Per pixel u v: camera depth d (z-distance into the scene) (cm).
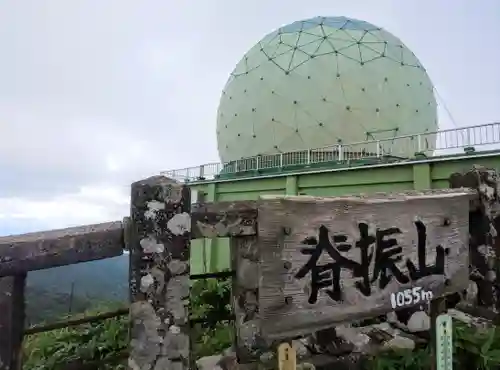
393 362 581
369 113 2041
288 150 2134
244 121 2322
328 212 401
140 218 341
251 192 1928
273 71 2219
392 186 1368
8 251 295
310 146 2081
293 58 2184
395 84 2123
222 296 834
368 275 424
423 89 2253
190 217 358
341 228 408
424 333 680
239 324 392
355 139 2038
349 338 627
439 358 453
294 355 384
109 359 544
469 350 608
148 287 338
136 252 339
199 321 418
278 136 2156
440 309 507
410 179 1318
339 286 403
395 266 447
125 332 658
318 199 396
